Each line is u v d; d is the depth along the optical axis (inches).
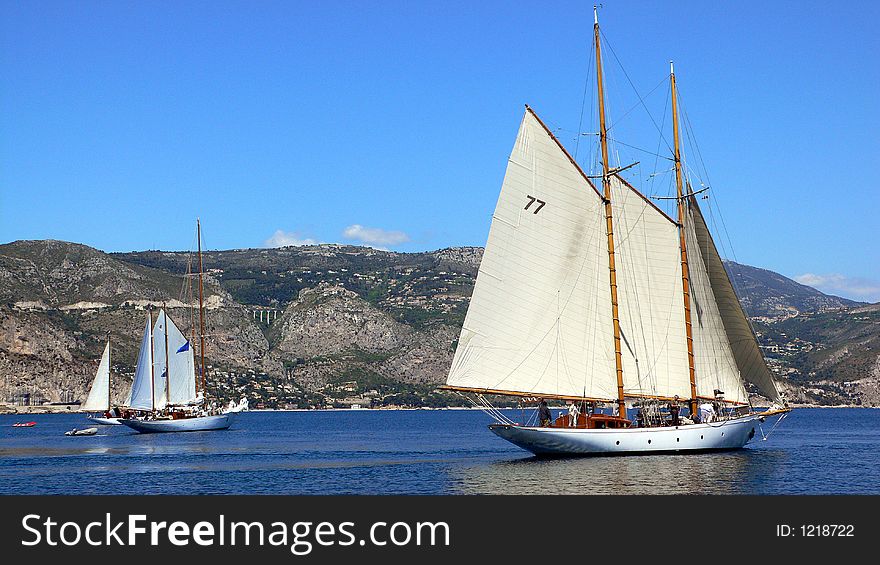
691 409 2967.5
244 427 7598.4
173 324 5565.9
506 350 2758.4
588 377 2824.8
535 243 2773.1
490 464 2940.5
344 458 3464.6
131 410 5634.8
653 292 2930.6
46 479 2768.2
